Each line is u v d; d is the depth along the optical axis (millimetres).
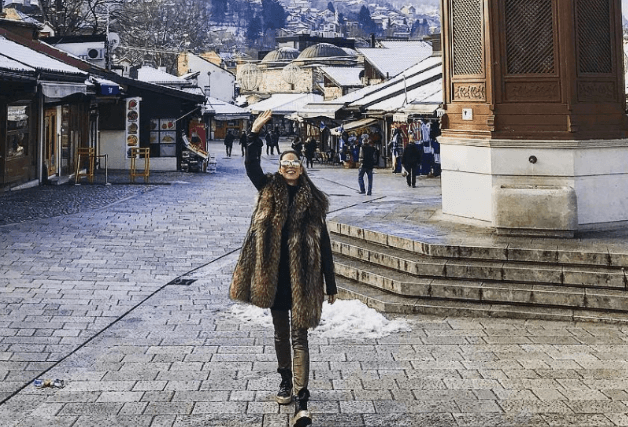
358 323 7535
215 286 9852
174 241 13359
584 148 9312
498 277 8125
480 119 9875
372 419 5070
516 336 7070
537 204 8906
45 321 7836
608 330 7199
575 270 7910
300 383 5004
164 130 31984
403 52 48531
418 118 30828
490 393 5527
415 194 23016
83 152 25266
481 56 9828
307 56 92312
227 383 5855
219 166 37281
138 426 4980
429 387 5691
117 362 6434
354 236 10258
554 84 9328
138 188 22969
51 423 5035
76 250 12086
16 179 21375
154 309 8477
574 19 9281
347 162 37438
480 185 9961
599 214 9477
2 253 11547
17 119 21266
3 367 6285
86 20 53344
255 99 92938
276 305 5312
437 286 8094
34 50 24188
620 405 5227
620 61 9672
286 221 5336
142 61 72188
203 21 94375
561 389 5582
